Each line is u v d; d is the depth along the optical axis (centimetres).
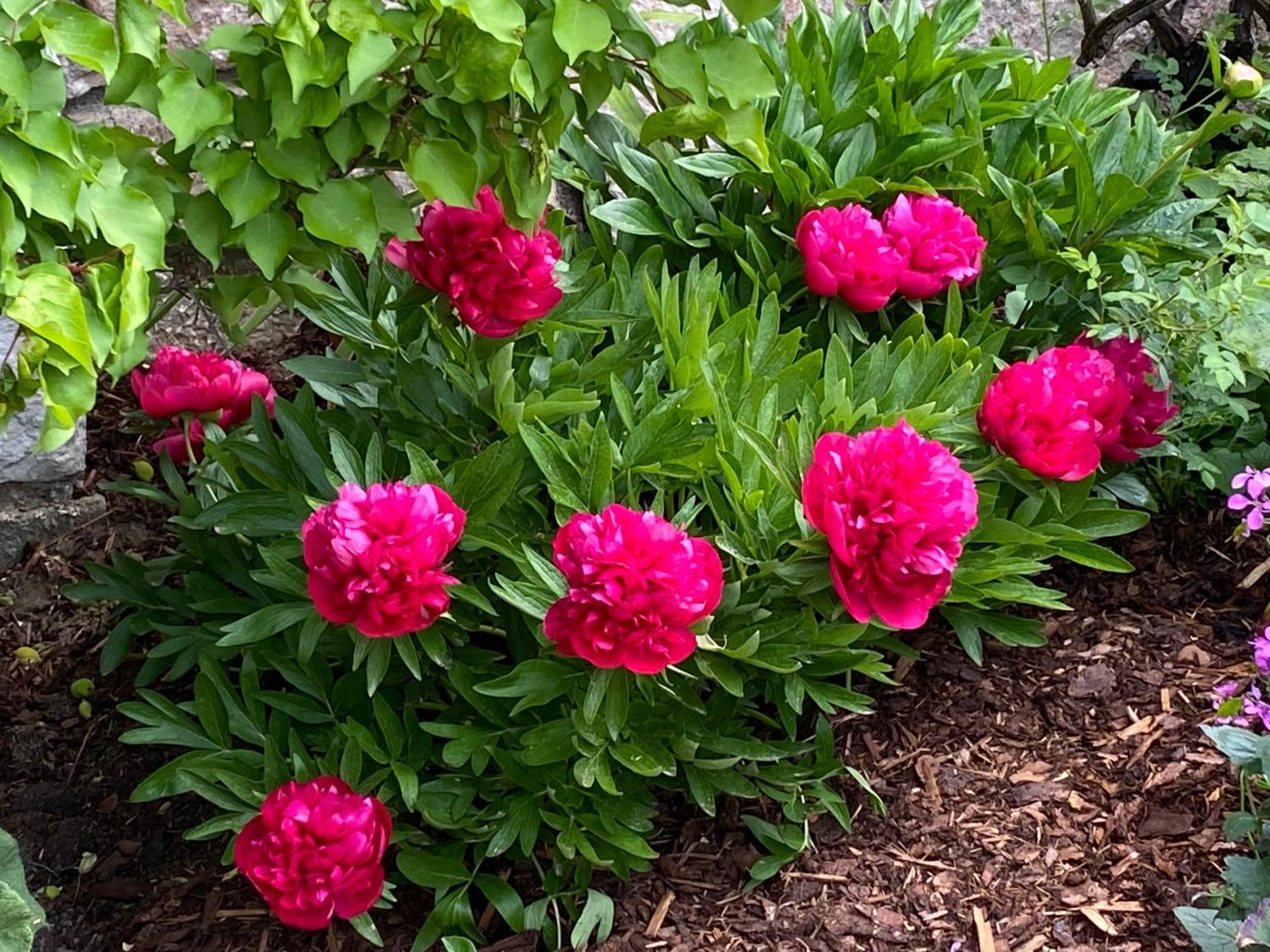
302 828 157
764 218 246
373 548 152
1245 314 208
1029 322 247
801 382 202
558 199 290
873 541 159
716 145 271
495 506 179
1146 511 235
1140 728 200
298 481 199
